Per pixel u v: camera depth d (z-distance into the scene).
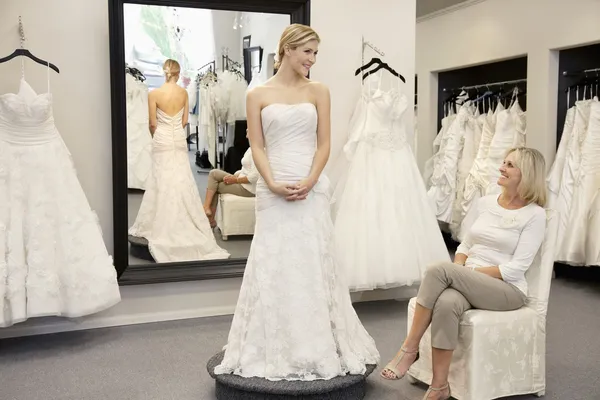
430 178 7.01
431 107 7.27
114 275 3.76
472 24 6.56
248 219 4.39
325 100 3.03
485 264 3.00
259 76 4.36
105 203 4.09
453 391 2.82
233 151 4.34
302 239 2.91
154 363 3.41
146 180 4.14
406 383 3.12
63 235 3.63
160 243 4.17
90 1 3.98
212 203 4.31
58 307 3.61
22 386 3.10
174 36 4.14
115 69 3.97
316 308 2.87
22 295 3.52
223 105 4.30
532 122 5.84
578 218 5.19
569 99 5.64
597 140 5.20
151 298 4.21
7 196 3.53
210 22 4.22
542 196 2.94
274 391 2.69
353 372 2.86
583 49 5.55
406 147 4.57
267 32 4.35
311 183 2.91
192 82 4.21
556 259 5.29
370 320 4.22
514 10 6.01
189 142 4.24
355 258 4.21
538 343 2.90
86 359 3.49
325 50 4.56
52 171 3.63
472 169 6.36
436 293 2.78
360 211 4.28
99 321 4.11
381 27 4.70
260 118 2.98
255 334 2.87
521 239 2.91
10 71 3.82
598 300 4.79
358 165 4.37
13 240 3.51
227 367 2.87
